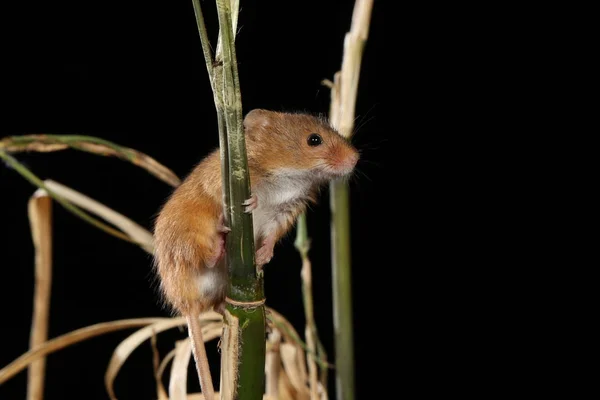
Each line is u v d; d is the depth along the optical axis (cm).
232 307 52
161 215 56
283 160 57
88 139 57
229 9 51
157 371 57
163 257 55
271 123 58
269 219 58
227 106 52
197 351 55
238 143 52
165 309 56
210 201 55
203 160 56
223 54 52
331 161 57
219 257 55
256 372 52
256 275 52
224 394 53
